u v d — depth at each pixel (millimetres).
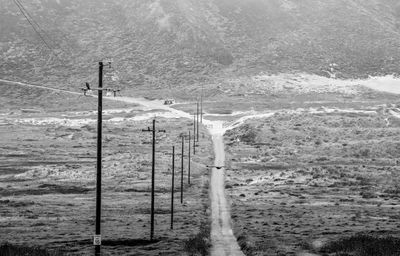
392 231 82688
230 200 123750
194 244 70125
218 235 83938
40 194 134625
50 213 107875
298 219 97625
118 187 140625
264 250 66562
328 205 115312
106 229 87938
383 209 109125
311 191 134375
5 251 60438
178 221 96375
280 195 129375
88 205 118312
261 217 100562
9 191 137500
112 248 70562
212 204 119000
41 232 85375
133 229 87625
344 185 141875
